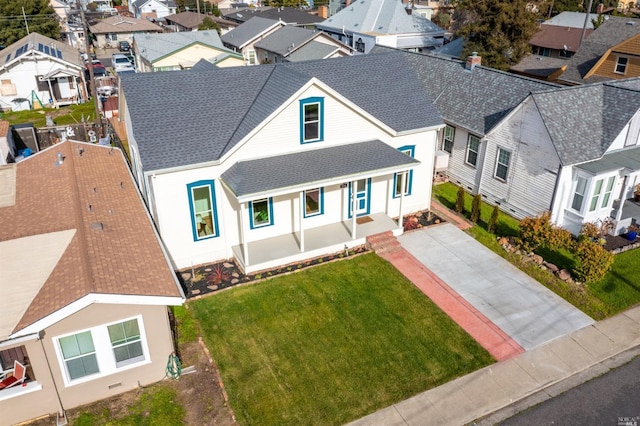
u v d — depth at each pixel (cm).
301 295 1678
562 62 4188
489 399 1283
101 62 6384
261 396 1277
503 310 1623
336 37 6225
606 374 1369
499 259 1911
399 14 5684
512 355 1431
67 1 9825
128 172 2111
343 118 1928
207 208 1797
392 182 2131
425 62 2966
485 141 2312
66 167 2030
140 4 10338
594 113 2088
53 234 1414
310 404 1256
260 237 1944
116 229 1527
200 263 1853
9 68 4003
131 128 1923
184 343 1455
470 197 2448
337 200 2042
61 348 1158
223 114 1872
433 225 2155
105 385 1249
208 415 1216
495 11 3934
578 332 1528
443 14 8038
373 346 1457
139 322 1224
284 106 1761
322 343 1464
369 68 2223
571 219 2047
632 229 2058
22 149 2920
